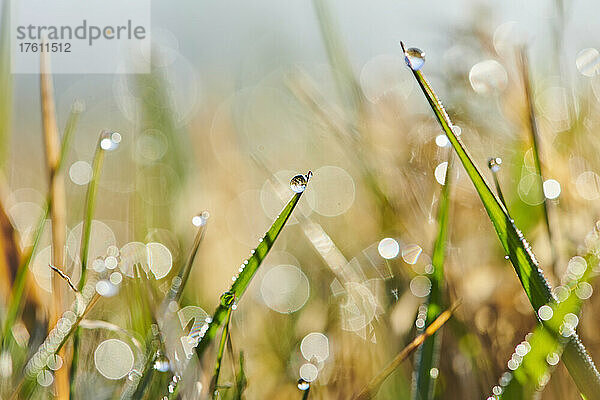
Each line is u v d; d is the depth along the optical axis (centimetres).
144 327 27
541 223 29
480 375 27
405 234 30
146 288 27
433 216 30
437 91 34
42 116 28
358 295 29
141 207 32
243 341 29
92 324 26
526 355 25
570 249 29
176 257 31
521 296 28
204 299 30
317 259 32
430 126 32
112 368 27
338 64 34
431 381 25
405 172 31
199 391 25
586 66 33
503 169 32
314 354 28
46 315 27
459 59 33
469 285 29
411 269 29
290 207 25
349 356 28
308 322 29
